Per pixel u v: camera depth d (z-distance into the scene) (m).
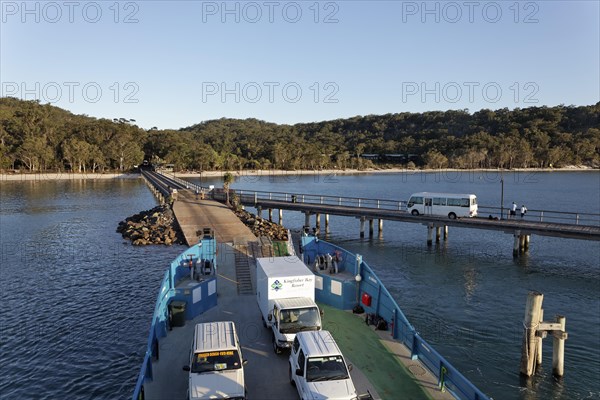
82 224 59.50
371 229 51.25
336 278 20.64
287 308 15.34
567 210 75.75
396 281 33.53
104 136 175.25
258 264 18.77
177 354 15.23
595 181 151.38
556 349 19.28
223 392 11.35
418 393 12.71
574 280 33.75
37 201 87.50
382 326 17.14
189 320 18.23
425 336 23.59
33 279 34.00
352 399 11.23
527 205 83.19
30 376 19.91
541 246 45.78
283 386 13.31
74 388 18.94
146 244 44.47
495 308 27.83
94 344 22.88
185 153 188.12
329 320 18.19
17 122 159.88
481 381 19.09
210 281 19.59
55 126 172.00
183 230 43.97
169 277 19.64
